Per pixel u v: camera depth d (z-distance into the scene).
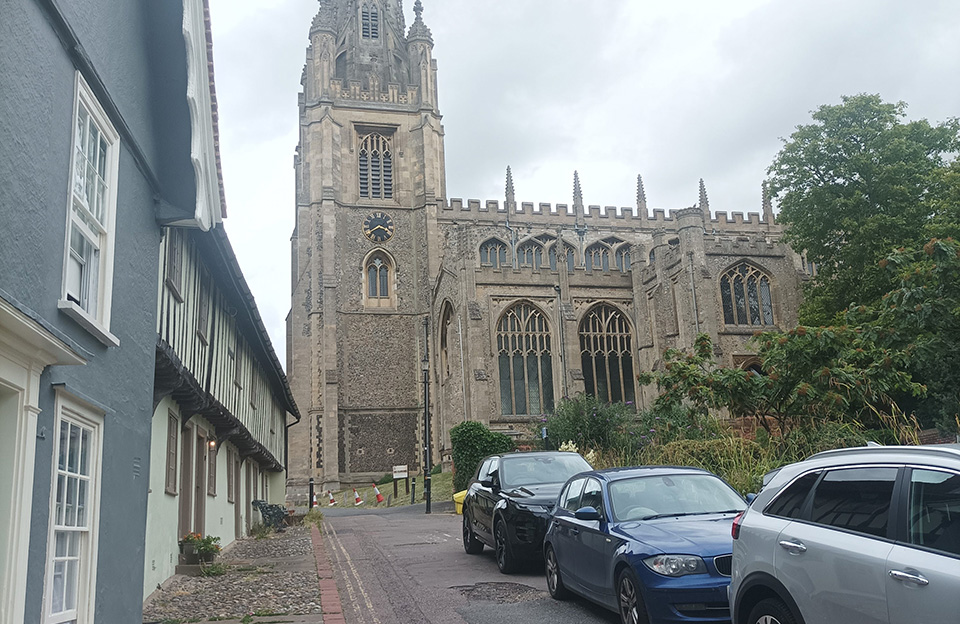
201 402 12.66
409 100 61.38
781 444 17.12
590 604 9.52
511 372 44.81
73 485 6.26
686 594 7.08
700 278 41.72
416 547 16.72
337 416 53.91
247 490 22.88
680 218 43.16
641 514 8.65
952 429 17.12
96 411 6.64
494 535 12.90
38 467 5.41
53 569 5.77
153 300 8.68
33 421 5.25
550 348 45.78
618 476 9.34
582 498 9.73
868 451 5.21
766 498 5.96
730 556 7.30
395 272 58.38
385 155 60.81
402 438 55.47
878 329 18.19
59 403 5.75
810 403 17.11
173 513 12.45
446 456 50.03
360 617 9.21
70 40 6.07
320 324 55.50
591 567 8.66
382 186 59.78
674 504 8.85
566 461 14.09
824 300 33.47
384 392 55.91
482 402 42.78
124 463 7.47
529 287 45.94
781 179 34.38
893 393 17.67
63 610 6.05
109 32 7.20
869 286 30.42
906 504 4.64
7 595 4.92
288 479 53.38
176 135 8.91
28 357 5.10
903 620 4.32
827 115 33.41
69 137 6.12
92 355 6.55
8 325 4.63
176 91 8.88
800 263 50.81
